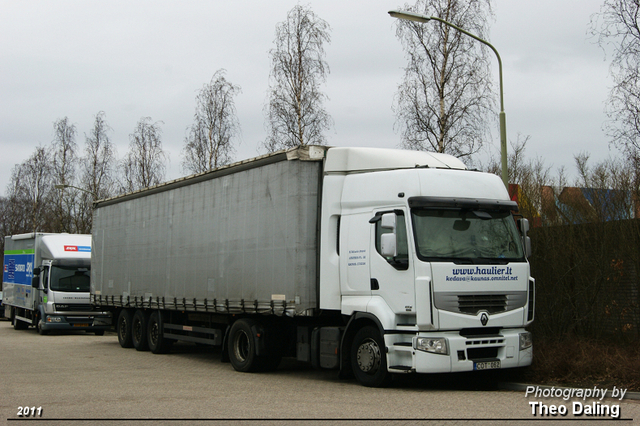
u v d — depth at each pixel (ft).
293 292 36.50
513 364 32.68
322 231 36.52
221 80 120.37
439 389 33.09
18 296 94.17
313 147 37.22
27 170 180.55
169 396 31.22
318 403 28.55
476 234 33.09
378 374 32.89
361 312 33.76
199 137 119.24
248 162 41.50
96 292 66.33
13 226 198.08
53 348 62.03
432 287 31.09
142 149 145.38
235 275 41.91
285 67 95.71
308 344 37.96
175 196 50.88
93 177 152.76
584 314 39.45
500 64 42.98
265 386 34.76
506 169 42.06
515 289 33.35
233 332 42.32
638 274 37.65
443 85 72.33
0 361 49.52
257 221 40.11
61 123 163.12
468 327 31.65
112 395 31.68
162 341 54.49
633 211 39.14
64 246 83.66
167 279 51.08
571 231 40.34
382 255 32.76
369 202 34.06
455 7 72.59
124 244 60.08
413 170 32.89
